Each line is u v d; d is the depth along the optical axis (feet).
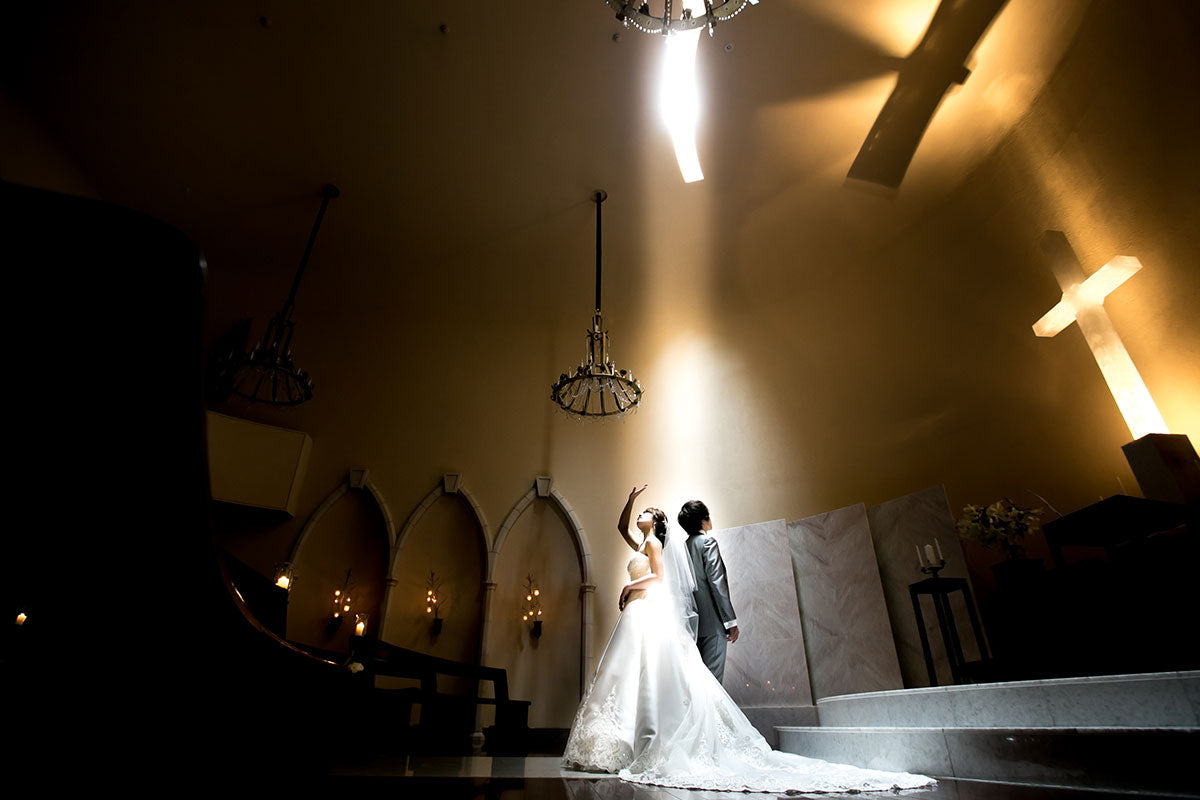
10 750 3.22
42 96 20.25
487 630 24.29
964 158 21.88
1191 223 14.93
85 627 3.35
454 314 30.25
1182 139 15.20
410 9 19.13
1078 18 17.74
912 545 19.42
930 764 10.07
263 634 3.89
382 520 26.27
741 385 27.04
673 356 28.78
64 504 3.07
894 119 21.54
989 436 19.79
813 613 20.81
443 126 22.59
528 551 26.13
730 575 22.58
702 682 12.64
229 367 22.39
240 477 24.73
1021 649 13.17
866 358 24.27
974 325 21.12
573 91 21.50
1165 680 8.01
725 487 25.46
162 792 3.49
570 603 25.16
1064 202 18.52
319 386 28.25
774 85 20.94
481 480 27.27
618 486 26.76
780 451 25.03
